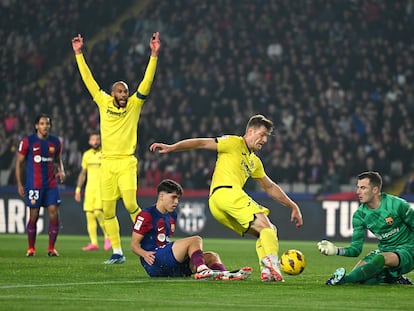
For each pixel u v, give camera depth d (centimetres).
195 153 7562
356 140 7731
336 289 2345
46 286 2400
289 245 6066
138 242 2720
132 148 3644
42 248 4934
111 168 3616
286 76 8656
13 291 2241
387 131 7888
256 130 2648
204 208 6950
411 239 2550
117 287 2367
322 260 4278
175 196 2734
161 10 9494
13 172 7825
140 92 3619
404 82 8619
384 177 7538
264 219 2572
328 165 7488
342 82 8612
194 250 2627
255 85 8619
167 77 8906
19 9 9725
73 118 8281
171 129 8119
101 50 9231
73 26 9719
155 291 2256
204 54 9100
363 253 5275
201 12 9456
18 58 9425
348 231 6719
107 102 3619
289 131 8006
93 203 4909
